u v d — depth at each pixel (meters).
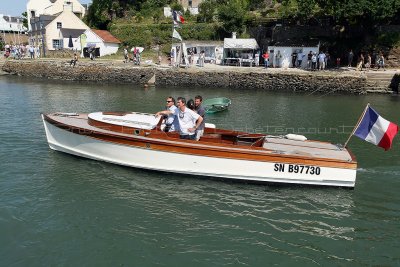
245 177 10.11
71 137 11.48
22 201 8.98
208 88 31.98
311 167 9.68
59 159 11.70
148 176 10.65
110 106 22.48
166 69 33.78
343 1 32.69
